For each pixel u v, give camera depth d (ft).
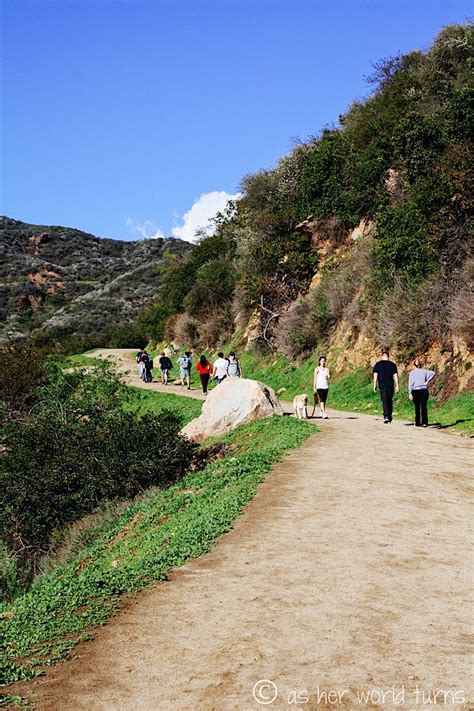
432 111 110.32
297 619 20.20
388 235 93.71
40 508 57.26
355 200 116.98
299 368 109.19
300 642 18.57
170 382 139.44
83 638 19.58
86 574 29.78
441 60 123.54
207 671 17.13
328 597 21.94
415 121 100.32
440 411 70.33
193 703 15.64
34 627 20.95
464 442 54.08
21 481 58.44
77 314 344.08
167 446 58.03
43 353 115.55
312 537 28.86
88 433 61.16
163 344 176.96
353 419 70.18
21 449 61.98
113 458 57.21
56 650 18.84
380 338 87.86
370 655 17.67
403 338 84.38
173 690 16.29
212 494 39.65
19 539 56.65
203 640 19.04
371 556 26.14
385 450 49.67
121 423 60.34
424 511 33.04
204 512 35.29
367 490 37.29
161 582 24.38
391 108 123.65
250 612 20.93
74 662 18.06
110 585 24.09
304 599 21.83
